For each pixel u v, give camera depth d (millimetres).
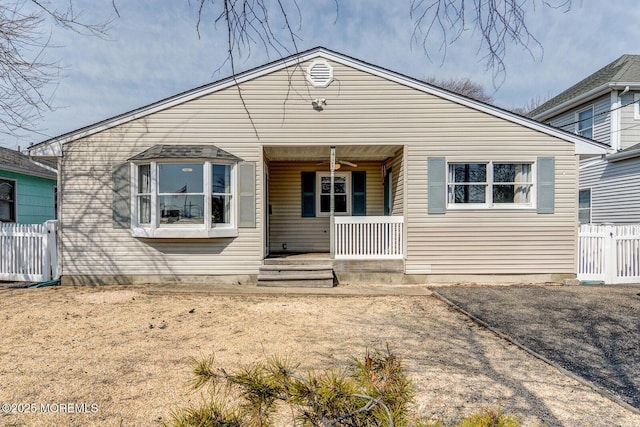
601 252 8336
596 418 2719
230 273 8117
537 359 3896
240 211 8141
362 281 8258
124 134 8023
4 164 11070
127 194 7957
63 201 7980
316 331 4820
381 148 8617
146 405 2863
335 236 8375
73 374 3424
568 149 8195
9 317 5293
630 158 11141
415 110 8188
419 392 3098
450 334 4742
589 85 13148
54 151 7934
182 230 7758
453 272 8203
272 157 9852
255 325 5059
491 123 8195
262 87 8133
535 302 6426
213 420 1310
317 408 1374
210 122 8102
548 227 8203
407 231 8203
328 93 8156
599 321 5266
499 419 1308
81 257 7973
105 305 6086
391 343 4375
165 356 3877
